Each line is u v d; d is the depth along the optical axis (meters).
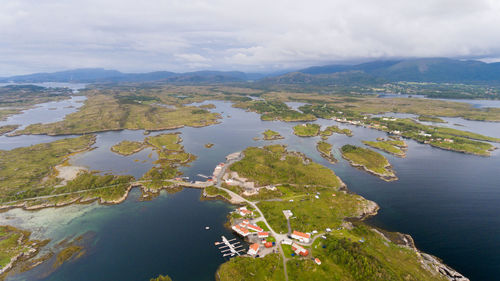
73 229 146.38
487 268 116.25
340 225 145.25
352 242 127.38
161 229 146.50
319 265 114.44
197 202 175.38
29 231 143.75
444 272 111.69
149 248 130.88
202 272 115.69
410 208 167.25
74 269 117.19
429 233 141.50
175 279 111.81
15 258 121.31
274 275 109.81
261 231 138.50
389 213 161.38
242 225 144.88
